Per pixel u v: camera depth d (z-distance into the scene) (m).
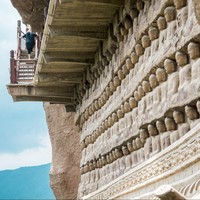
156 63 10.02
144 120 11.04
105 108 15.01
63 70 17.88
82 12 13.52
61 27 14.49
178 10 9.01
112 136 14.27
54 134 31.19
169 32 9.51
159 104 10.18
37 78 19.02
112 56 13.92
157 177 10.18
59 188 31.20
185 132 9.21
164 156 9.73
